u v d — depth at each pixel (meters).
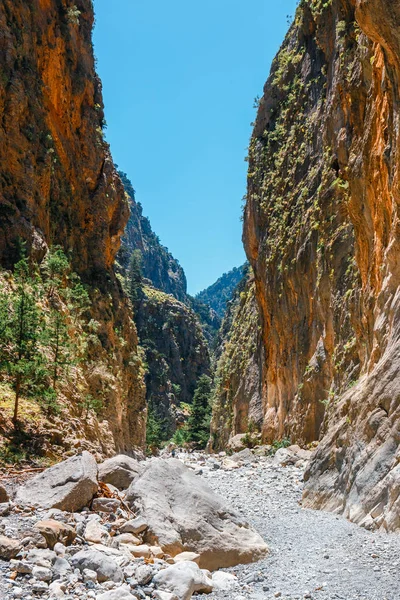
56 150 28.83
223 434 48.47
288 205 32.09
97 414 22.11
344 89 19.17
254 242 39.66
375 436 10.48
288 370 30.48
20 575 5.66
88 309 26.83
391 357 11.10
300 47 35.06
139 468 10.13
